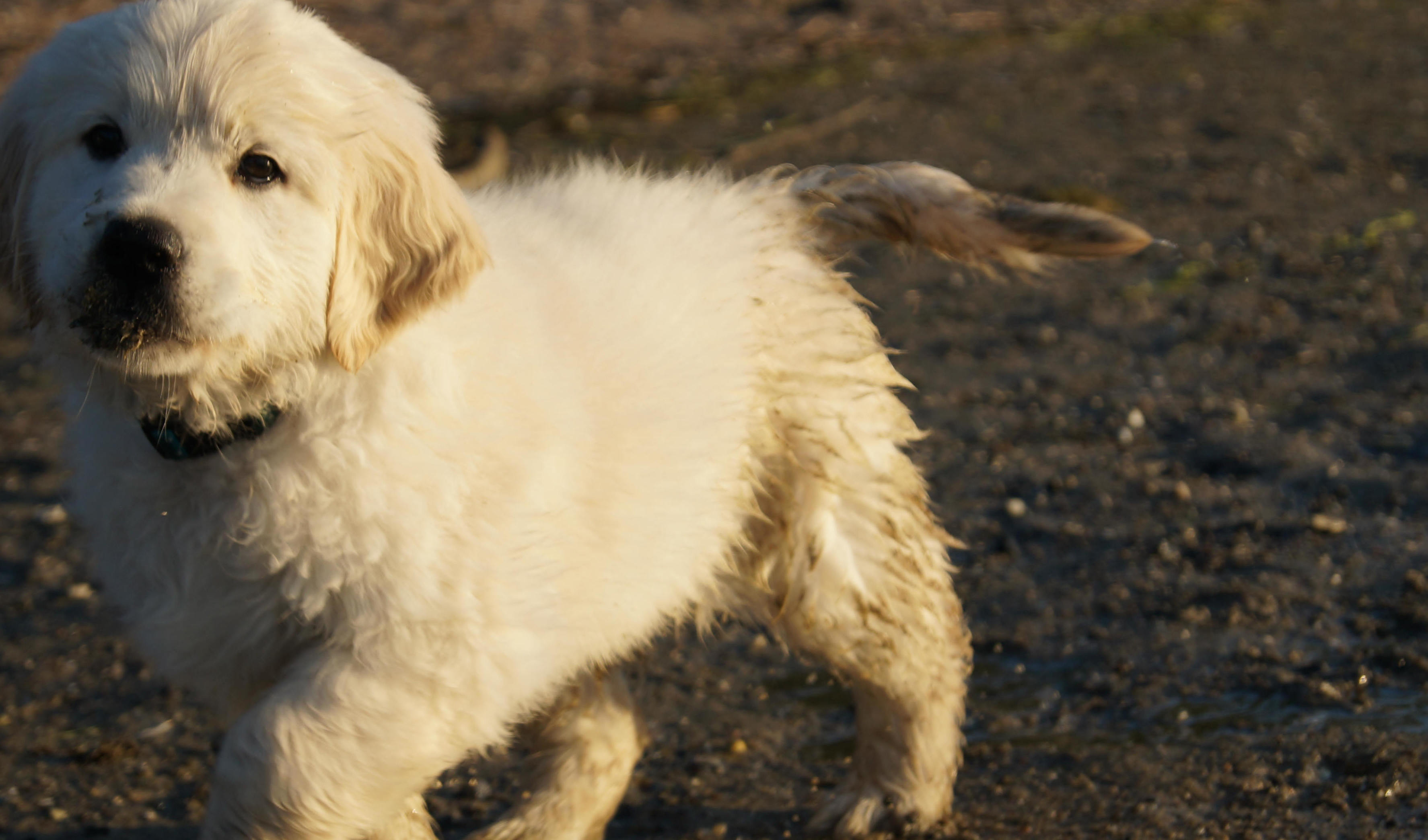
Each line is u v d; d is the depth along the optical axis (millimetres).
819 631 3459
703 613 3553
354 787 2596
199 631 2738
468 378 2760
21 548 5246
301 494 2600
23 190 2787
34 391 6801
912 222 3715
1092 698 4020
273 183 2629
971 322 7250
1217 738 3760
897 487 3490
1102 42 13445
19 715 4188
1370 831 3291
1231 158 9719
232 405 2623
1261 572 4629
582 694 3500
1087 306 7352
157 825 3635
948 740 3580
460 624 2645
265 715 2588
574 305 3068
